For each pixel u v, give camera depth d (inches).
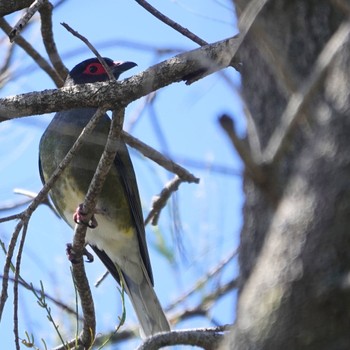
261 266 130.3
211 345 199.6
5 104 283.1
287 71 140.6
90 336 301.3
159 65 276.1
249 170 133.0
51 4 353.4
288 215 129.6
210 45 267.1
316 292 125.4
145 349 191.0
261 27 147.4
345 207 125.8
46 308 260.4
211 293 316.8
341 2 134.9
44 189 263.0
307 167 130.3
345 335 124.3
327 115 131.5
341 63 133.2
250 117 138.7
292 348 125.0
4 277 250.4
